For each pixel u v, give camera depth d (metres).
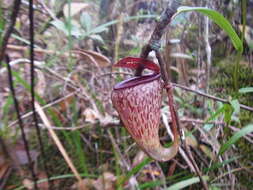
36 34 0.51
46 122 0.38
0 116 0.46
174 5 0.19
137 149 0.44
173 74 0.53
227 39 0.53
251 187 0.38
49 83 0.52
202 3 0.40
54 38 0.52
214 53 0.54
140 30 0.47
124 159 0.40
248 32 0.46
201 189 0.38
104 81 0.49
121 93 0.22
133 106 0.22
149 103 0.22
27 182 0.40
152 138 0.23
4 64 0.39
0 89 0.50
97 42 0.49
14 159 0.40
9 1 0.40
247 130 0.28
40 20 0.56
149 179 0.41
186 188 0.40
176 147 0.24
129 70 0.48
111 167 0.42
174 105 0.23
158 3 0.46
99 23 0.51
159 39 0.20
